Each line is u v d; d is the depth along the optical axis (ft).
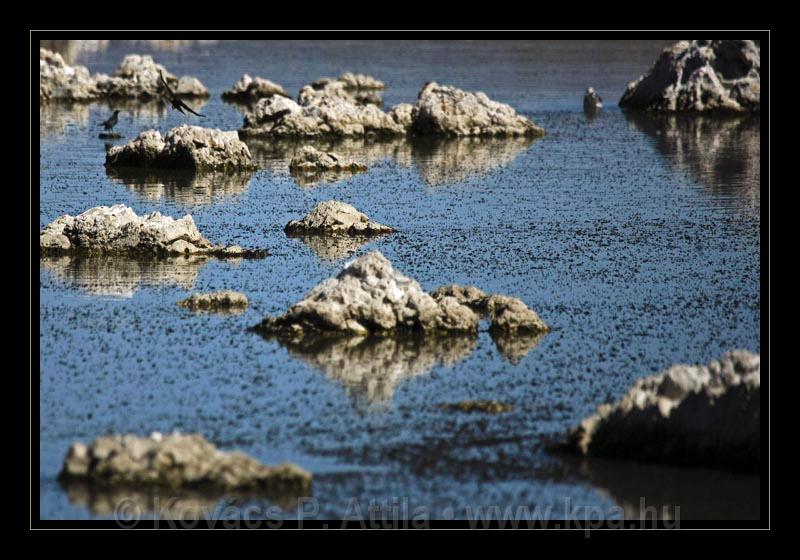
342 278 446.60
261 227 610.65
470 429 350.23
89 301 471.62
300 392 377.71
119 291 486.79
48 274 509.76
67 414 356.79
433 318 436.76
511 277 518.37
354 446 336.70
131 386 380.78
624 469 325.42
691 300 488.02
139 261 536.01
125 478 308.40
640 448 330.95
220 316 453.99
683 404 330.34
